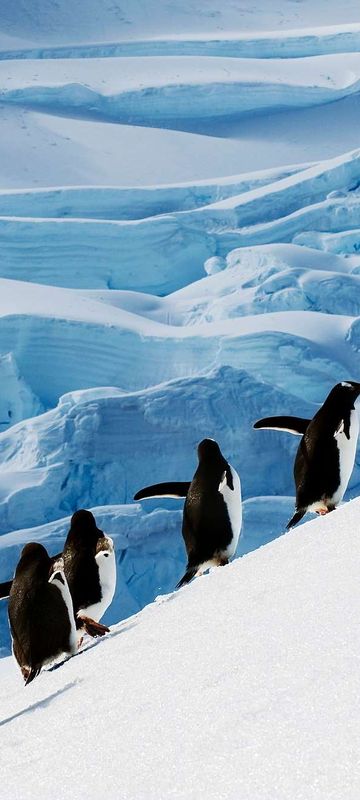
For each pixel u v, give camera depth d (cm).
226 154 15838
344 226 11862
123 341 9381
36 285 10644
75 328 9388
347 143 16062
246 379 7694
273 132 16525
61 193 13050
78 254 11831
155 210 13288
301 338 8900
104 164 15375
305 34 19162
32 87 16950
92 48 19462
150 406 7431
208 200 13338
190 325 10138
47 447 7250
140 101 17000
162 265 12000
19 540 6388
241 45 19212
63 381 9512
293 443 7281
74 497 7050
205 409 7388
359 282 10044
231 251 11250
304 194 12450
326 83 17338
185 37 19588
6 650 5969
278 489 7138
